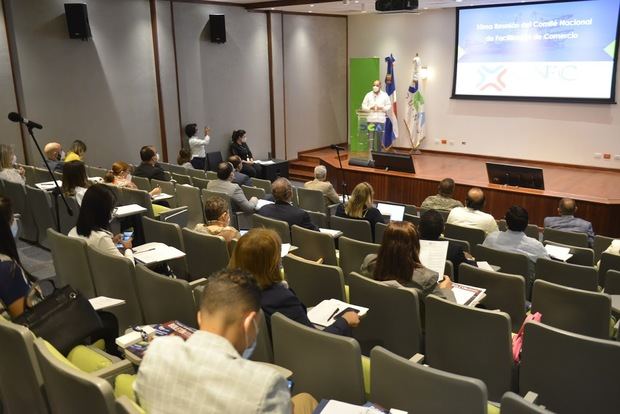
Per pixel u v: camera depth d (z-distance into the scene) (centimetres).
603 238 495
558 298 299
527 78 1057
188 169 782
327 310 268
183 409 124
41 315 232
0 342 212
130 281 311
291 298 241
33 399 211
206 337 133
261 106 1120
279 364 230
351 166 979
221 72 1030
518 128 1090
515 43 1055
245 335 137
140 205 528
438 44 1155
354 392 207
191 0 959
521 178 788
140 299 314
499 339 246
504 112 1101
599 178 952
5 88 762
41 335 226
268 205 471
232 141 1060
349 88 1303
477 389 171
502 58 1077
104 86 868
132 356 212
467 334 255
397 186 893
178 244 410
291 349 221
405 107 1223
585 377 220
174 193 614
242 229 587
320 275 318
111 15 859
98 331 251
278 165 1071
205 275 388
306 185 662
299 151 1219
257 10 1071
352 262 394
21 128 787
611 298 295
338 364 207
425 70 1180
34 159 802
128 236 418
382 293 281
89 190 348
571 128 1030
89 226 344
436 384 179
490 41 1083
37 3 777
